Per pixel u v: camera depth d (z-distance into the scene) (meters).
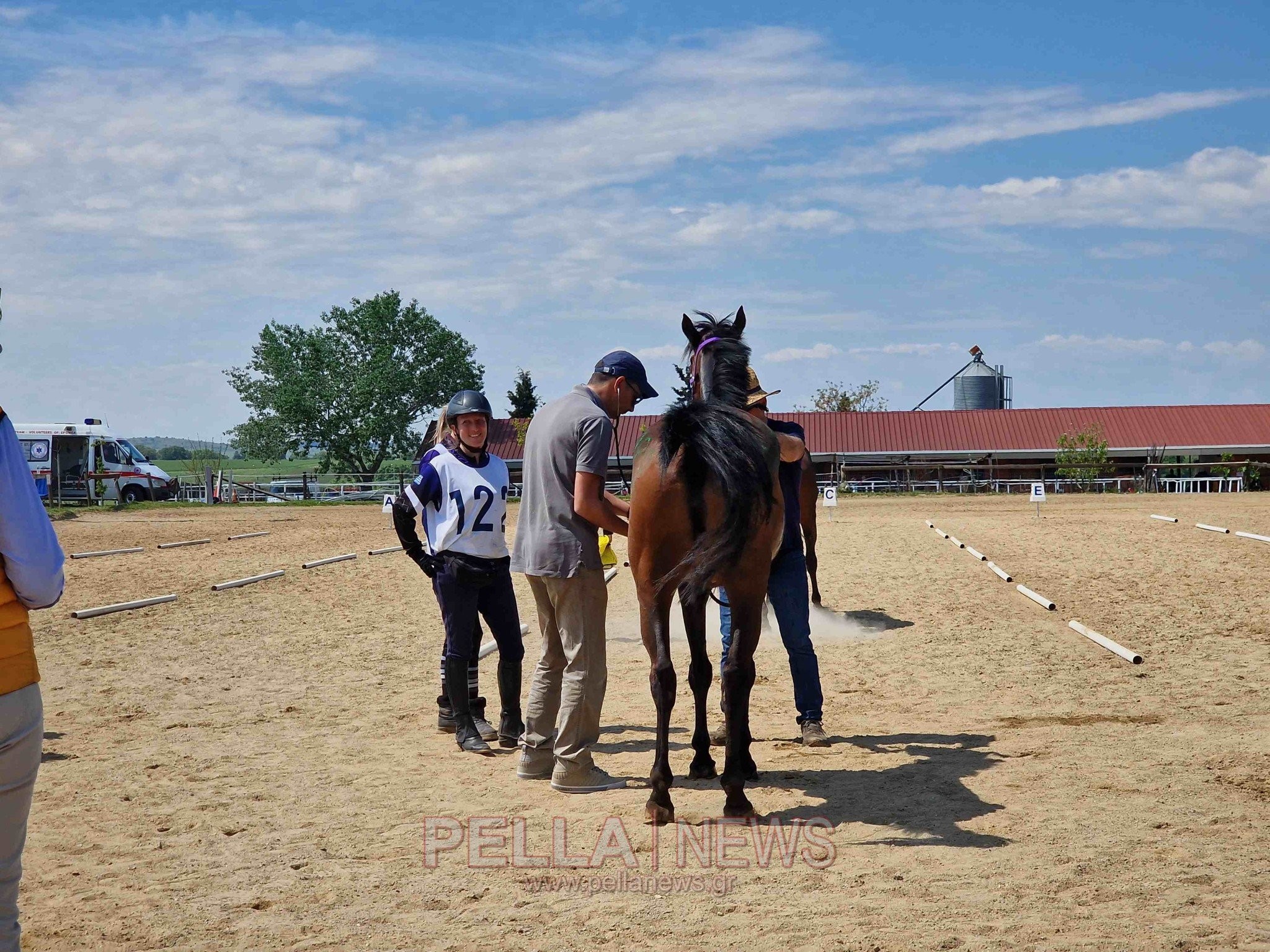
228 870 4.42
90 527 25.64
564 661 5.70
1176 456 46.06
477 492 6.22
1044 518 23.31
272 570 15.64
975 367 61.47
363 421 58.25
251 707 7.47
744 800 4.91
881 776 5.53
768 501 4.77
